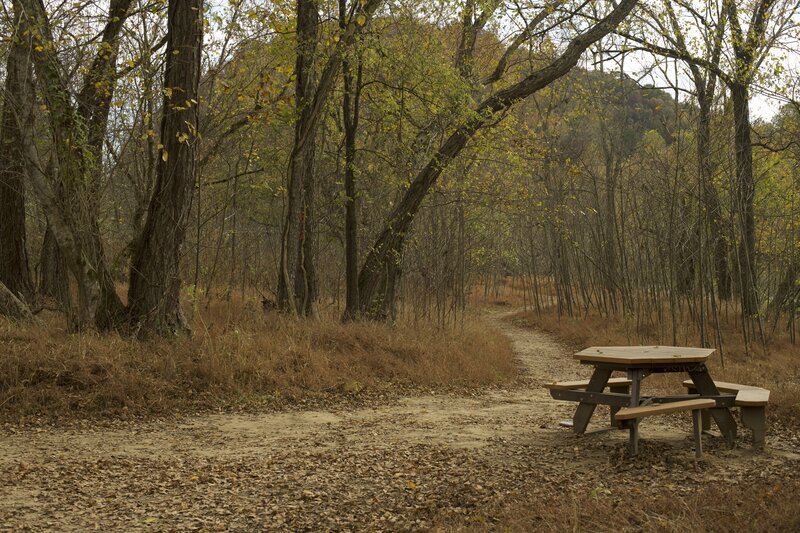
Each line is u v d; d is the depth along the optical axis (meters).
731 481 5.74
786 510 4.59
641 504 4.98
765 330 21.86
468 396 11.97
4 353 9.86
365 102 19.30
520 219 30.52
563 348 22.58
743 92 22.33
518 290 47.12
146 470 6.56
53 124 12.05
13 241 15.71
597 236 28.98
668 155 24.06
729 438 7.08
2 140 14.77
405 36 16.67
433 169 17.58
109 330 11.77
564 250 30.42
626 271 24.89
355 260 17.67
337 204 23.30
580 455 6.83
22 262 15.87
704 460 6.48
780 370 15.39
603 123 25.92
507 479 6.03
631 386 7.40
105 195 14.41
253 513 5.32
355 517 5.23
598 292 31.59
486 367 14.54
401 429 8.48
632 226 27.42
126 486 6.00
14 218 15.70
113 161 14.08
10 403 9.04
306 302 17.14
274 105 16.72
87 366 9.99
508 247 38.25
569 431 7.98
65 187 11.91
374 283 17.59
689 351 7.62
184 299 18.00
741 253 23.95
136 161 13.96
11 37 11.79
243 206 24.45
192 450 7.48
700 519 4.57
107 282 12.03
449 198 20.42
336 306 19.72
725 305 25.50
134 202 17.16
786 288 22.80
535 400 11.47
